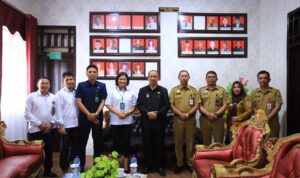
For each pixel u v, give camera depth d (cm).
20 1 478
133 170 301
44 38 530
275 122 411
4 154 346
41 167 357
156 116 394
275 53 479
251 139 294
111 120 413
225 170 241
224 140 458
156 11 532
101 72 530
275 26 478
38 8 525
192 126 419
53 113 404
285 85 446
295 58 431
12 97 435
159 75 531
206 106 428
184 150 439
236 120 419
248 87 533
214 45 534
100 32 530
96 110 394
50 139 398
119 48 531
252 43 537
